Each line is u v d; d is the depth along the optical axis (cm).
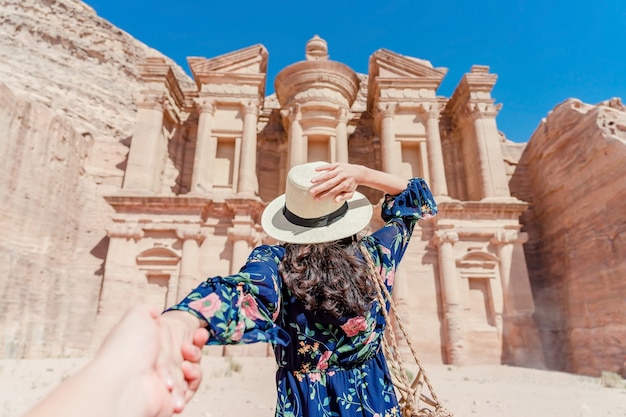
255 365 1650
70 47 3906
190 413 751
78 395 59
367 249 198
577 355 2009
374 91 2964
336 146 2645
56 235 2356
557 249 2377
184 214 2336
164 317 104
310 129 2673
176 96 2920
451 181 2852
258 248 189
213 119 2733
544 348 2203
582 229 2152
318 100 2677
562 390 1173
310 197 184
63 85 3488
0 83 2070
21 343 1978
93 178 2783
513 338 2112
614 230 1911
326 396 169
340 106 2719
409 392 181
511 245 2308
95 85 3791
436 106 2734
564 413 816
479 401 932
